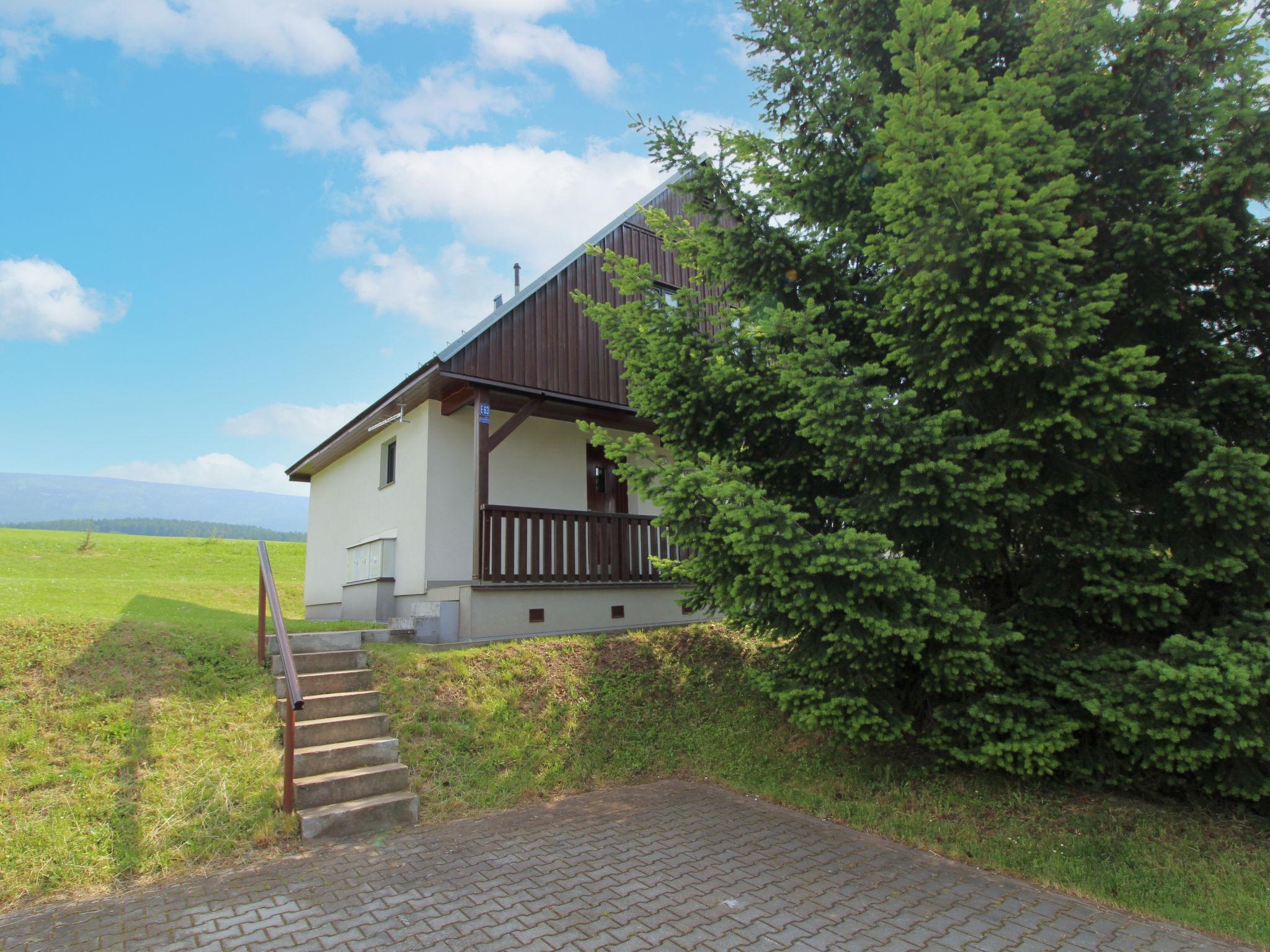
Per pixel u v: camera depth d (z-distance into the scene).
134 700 5.64
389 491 11.88
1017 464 4.74
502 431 9.84
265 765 5.26
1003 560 5.59
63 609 7.19
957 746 5.19
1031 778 5.34
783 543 4.68
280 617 5.82
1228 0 4.47
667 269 12.97
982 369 4.70
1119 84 4.80
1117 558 4.78
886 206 4.64
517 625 9.24
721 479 5.08
